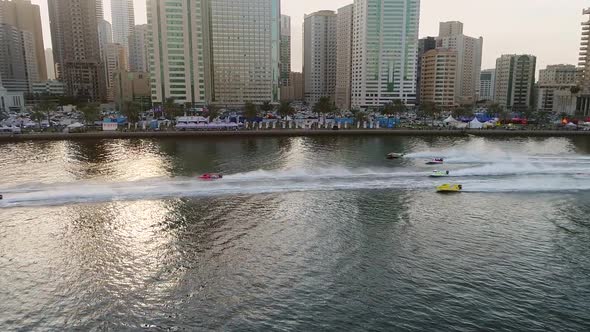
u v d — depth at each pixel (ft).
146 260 162.40
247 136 507.30
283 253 168.25
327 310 131.54
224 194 239.50
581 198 240.32
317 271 154.51
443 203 230.27
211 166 313.94
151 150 397.39
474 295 139.74
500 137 520.83
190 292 141.28
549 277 151.64
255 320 126.93
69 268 156.46
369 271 154.61
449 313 130.11
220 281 147.74
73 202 223.71
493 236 186.80
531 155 367.86
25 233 185.47
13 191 240.94
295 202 228.43
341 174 286.66
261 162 331.16
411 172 294.46
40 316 128.77
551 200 236.63
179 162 331.57
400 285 145.38
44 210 212.02
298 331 122.01
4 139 460.96
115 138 483.92
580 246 177.17
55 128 526.57
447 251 171.42
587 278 151.12
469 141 479.00
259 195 238.89
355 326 123.95
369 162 333.42
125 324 125.29
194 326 124.47
